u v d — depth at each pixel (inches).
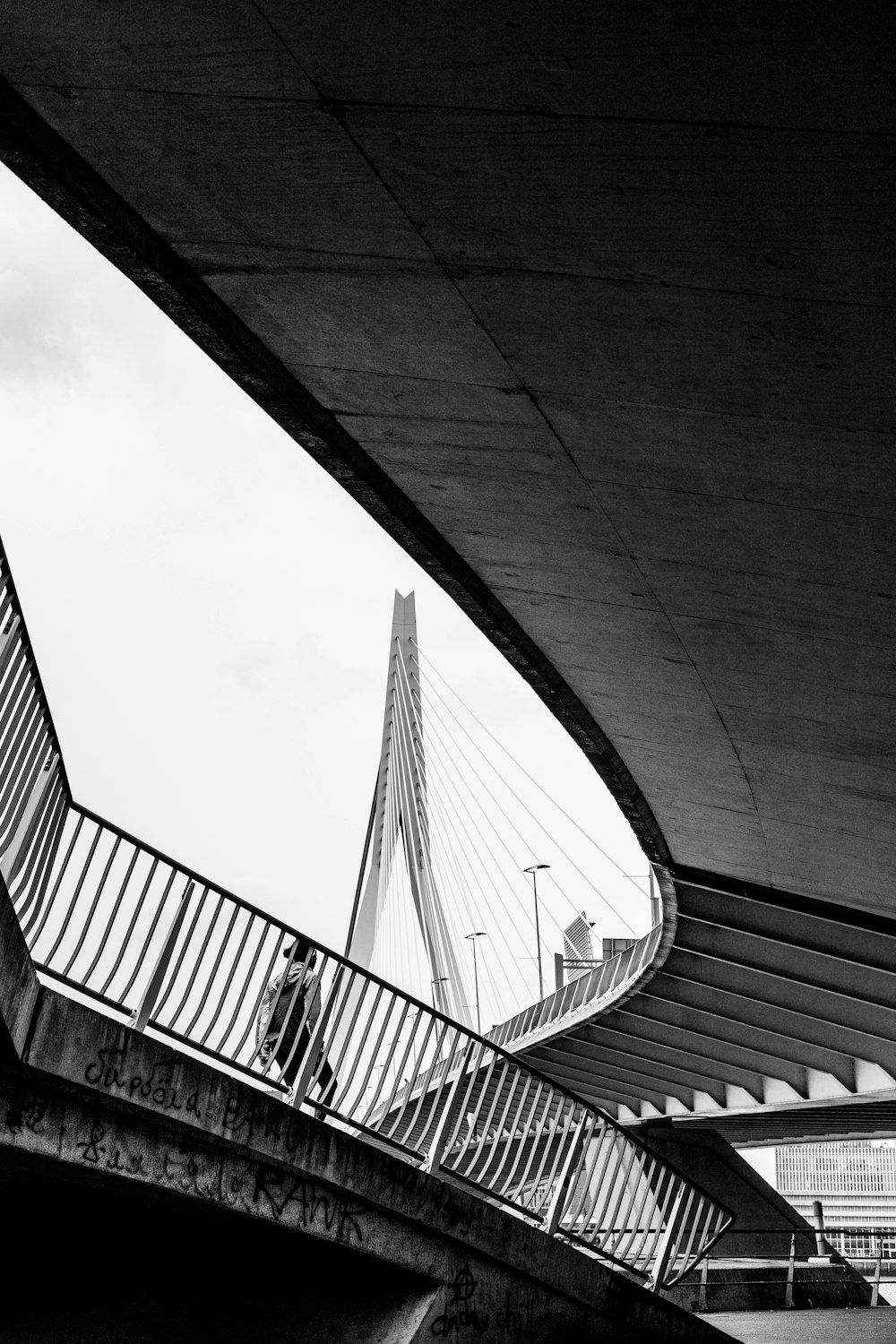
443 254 276.5
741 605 403.2
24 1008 236.7
